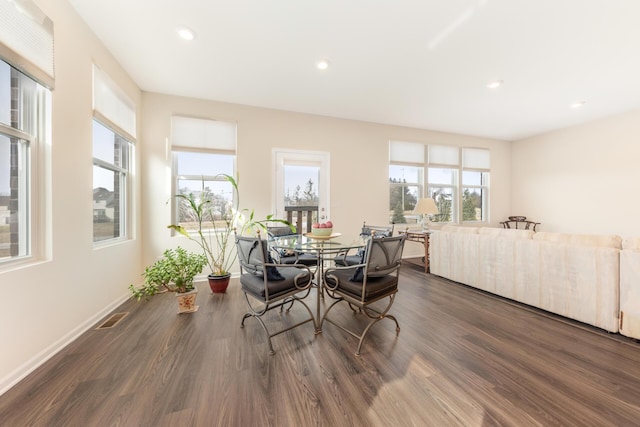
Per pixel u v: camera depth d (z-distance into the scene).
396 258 2.03
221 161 3.72
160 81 3.06
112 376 1.51
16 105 1.58
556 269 2.35
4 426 1.17
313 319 2.08
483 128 4.98
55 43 1.78
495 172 5.72
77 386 1.43
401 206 5.01
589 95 3.50
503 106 3.89
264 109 3.89
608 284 2.04
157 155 3.33
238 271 3.74
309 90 3.34
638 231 4.04
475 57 2.61
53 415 1.23
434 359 1.70
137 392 1.38
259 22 2.11
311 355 1.75
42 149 1.72
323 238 2.48
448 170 5.38
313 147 4.20
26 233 1.65
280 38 2.31
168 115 3.38
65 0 1.87
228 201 3.74
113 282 2.55
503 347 1.85
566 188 4.92
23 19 1.49
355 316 2.41
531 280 2.53
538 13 2.00
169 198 3.38
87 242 2.14
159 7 1.95
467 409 1.27
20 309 1.51
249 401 1.32
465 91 3.38
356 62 2.70
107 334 2.02
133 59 2.62
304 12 2.00
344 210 4.43
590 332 2.07
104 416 1.22
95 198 2.41
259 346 1.86
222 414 1.24
